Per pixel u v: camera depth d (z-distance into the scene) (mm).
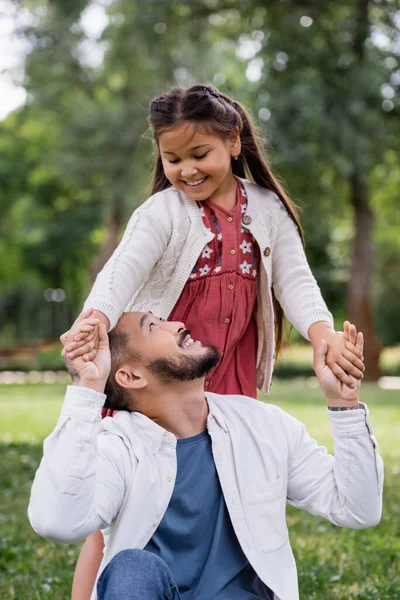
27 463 9250
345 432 3061
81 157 26281
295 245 3826
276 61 21719
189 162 3494
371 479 3053
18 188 37656
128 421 3053
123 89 27141
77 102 26828
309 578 4961
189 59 24812
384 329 39500
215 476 3055
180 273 3613
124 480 2930
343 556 5523
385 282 38844
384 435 11156
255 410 3209
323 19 22359
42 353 32625
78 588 3529
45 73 27312
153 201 3662
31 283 44469
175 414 3078
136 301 3688
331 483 3139
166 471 2979
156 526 2930
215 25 24547
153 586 2646
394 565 5371
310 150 20375
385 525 6277
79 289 44031
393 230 33188
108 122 25797
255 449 3105
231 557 3021
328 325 3506
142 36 23453
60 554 5730
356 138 20656
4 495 7742
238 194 3744
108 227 27797
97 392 2861
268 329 3787
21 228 38312
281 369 30328
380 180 26391
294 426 3225
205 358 3051
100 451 2928
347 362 3078
